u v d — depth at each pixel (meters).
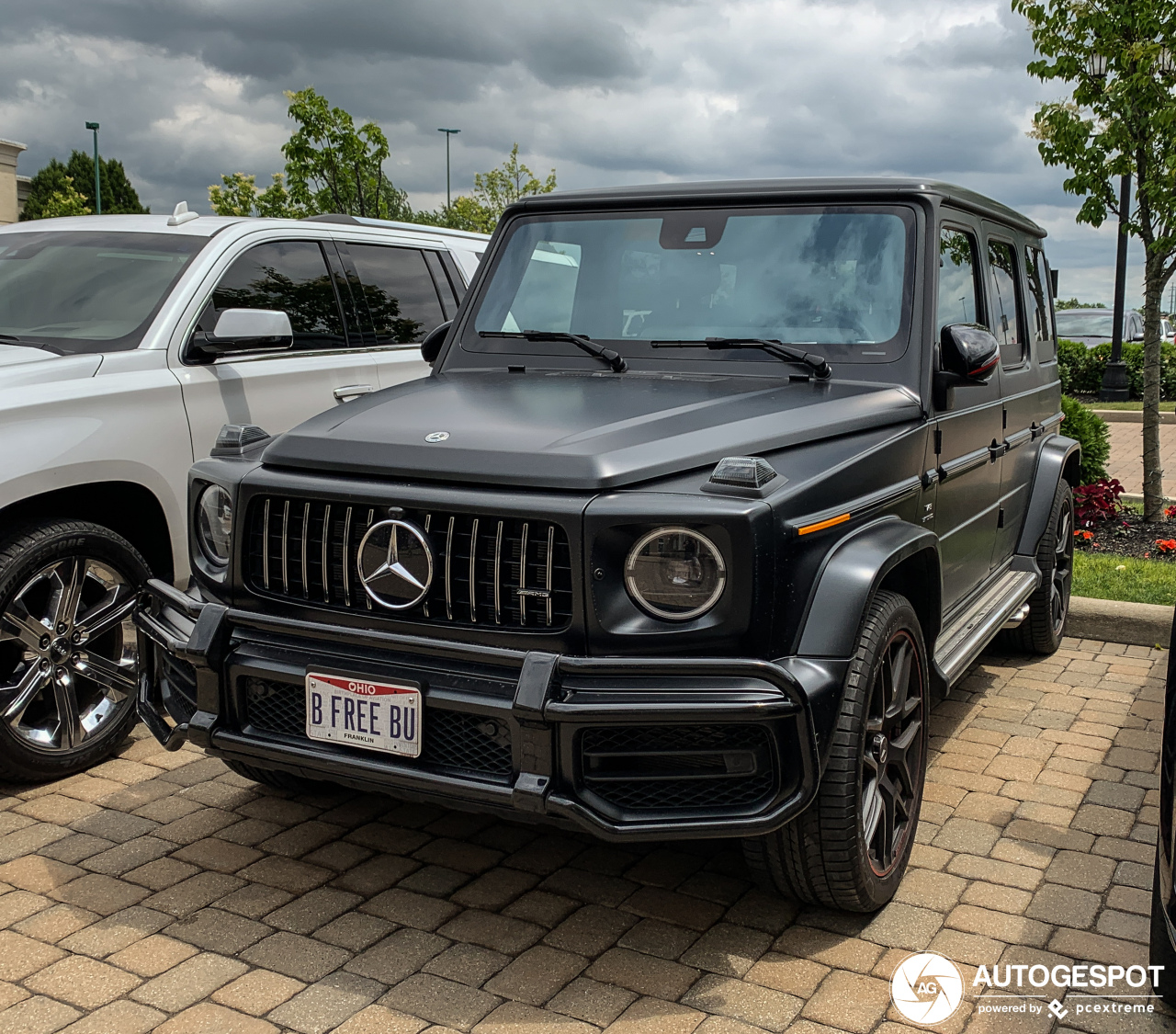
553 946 2.98
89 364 4.23
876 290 3.66
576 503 2.60
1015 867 3.43
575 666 2.57
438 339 4.27
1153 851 3.55
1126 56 8.38
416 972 2.85
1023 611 4.97
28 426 3.92
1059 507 5.45
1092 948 3.00
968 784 4.04
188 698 3.11
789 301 3.72
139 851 3.50
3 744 3.81
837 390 3.43
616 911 3.17
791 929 3.07
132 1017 2.64
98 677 4.13
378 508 2.83
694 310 3.81
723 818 2.59
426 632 2.78
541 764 2.58
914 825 3.33
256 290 5.01
